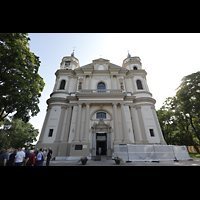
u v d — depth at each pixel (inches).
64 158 650.8
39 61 616.1
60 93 906.1
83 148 644.1
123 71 1032.8
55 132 752.3
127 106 839.1
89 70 997.8
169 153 552.1
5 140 1249.4
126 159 536.7
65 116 814.5
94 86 951.6
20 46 440.1
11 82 447.5
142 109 842.2
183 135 1258.0
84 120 749.3
